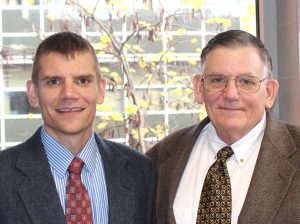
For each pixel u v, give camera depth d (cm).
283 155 138
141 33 211
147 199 147
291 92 202
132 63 212
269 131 143
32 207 129
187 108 213
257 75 138
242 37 139
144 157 152
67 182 136
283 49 205
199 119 213
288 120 204
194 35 211
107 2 208
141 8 210
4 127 207
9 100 206
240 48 138
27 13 204
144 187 147
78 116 133
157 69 213
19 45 205
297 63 198
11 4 204
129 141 213
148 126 214
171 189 148
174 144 159
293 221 129
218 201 140
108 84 211
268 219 130
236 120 140
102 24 209
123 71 212
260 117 144
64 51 130
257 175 136
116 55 211
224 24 210
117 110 213
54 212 129
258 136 146
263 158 138
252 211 132
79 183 136
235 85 138
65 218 131
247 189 139
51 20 206
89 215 134
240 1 209
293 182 132
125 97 212
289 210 129
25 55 205
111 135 212
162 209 149
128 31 210
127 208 139
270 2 206
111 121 212
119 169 144
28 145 139
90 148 141
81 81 133
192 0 210
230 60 137
